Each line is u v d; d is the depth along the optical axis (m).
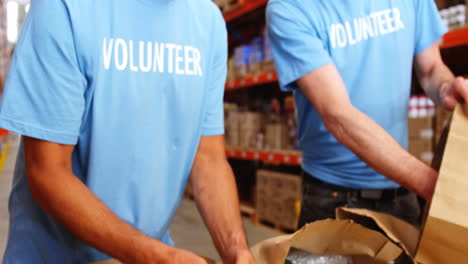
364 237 0.64
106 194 0.83
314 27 1.12
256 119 3.60
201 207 0.89
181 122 0.86
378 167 0.85
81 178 0.83
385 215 0.70
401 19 1.16
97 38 0.73
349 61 1.15
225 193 0.88
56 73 0.68
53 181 0.69
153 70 0.80
